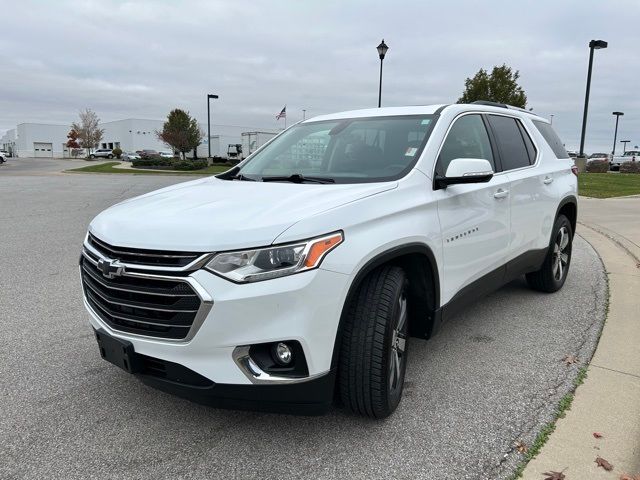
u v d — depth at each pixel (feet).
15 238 28.86
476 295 12.71
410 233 9.68
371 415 9.54
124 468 8.62
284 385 8.18
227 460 8.81
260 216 8.57
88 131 305.94
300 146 13.24
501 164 14.07
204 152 238.68
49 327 14.98
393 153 11.55
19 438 9.46
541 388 11.18
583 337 13.99
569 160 19.01
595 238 28.91
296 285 7.99
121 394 11.07
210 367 8.14
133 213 9.70
